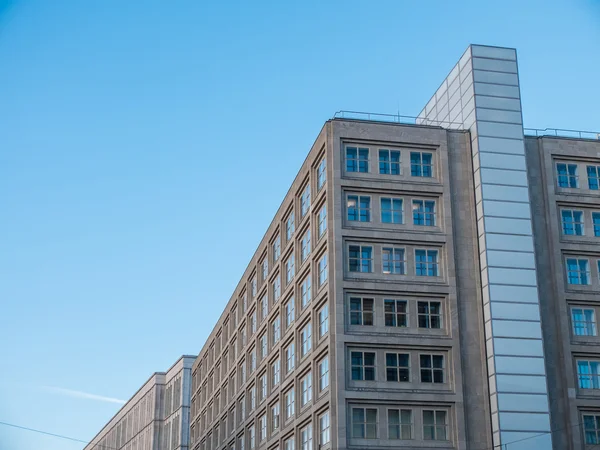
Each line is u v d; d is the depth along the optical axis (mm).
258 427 98375
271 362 95312
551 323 76250
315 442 75062
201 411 135625
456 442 70812
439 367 73062
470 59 81375
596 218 80312
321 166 80438
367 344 72500
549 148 81500
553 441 72500
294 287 86250
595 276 78500
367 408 71062
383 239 75625
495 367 72000
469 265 76188
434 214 77562
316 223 81062
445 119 86000
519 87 81062
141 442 170250
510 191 77562
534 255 76000
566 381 74312
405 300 74438
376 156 78125
